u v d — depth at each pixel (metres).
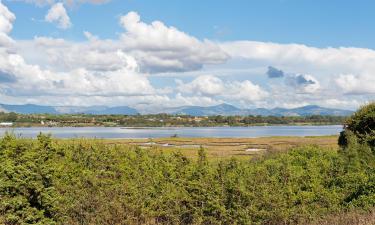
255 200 12.89
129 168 13.55
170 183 13.28
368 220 12.37
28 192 10.63
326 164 17.41
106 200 11.77
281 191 14.12
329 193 15.09
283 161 18.06
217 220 12.55
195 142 99.25
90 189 12.03
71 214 11.44
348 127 23.66
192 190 12.91
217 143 95.69
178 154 15.13
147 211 11.96
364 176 15.59
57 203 10.92
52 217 10.93
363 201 14.38
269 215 12.79
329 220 13.16
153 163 14.34
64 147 13.81
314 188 15.14
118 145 15.09
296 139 102.06
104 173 13.00
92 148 14.11
